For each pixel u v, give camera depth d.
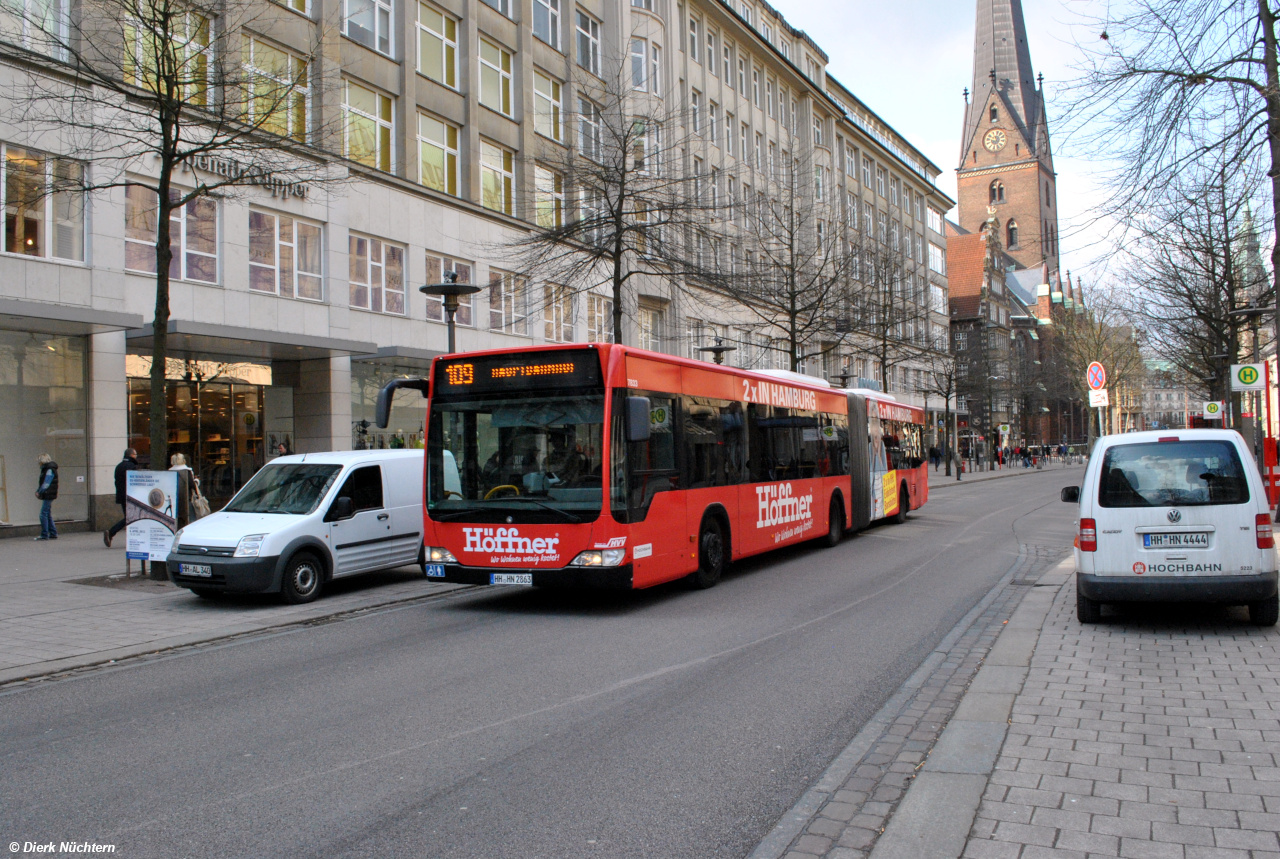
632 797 4.70
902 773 4.98
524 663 7.86
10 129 17.11
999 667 7.12
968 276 86.31
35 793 4.85
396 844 4.14
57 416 18.73
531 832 4.27
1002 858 3.76
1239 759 4.87
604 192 20.05
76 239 18.56
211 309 20.97
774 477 14.53
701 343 37.59
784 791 4.78
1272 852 3.74
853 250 32.75
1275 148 10.21
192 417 22.02
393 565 12.79
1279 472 17.52
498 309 29.69
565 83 32.59
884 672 7.42
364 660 8.12
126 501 12.91
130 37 15.48
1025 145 107.06
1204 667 6.95
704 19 41.53
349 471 12.34
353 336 24.61
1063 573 12.69
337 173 23.70
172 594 11.82
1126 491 8.38
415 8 26.83
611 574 9.91
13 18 16.92
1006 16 108.75
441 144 27.83
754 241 31.75
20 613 10.51
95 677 7.77
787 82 49.59
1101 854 3.76
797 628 9.32
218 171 20.72
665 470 11.08
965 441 73.56
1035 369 72.56
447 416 10.72
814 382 17.28
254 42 21.59
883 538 18.72
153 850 4.09
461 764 5.23
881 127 64.69
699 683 7.09
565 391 10.29
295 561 11.24
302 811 4.54
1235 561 8.06
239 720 6.24
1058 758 4.95
